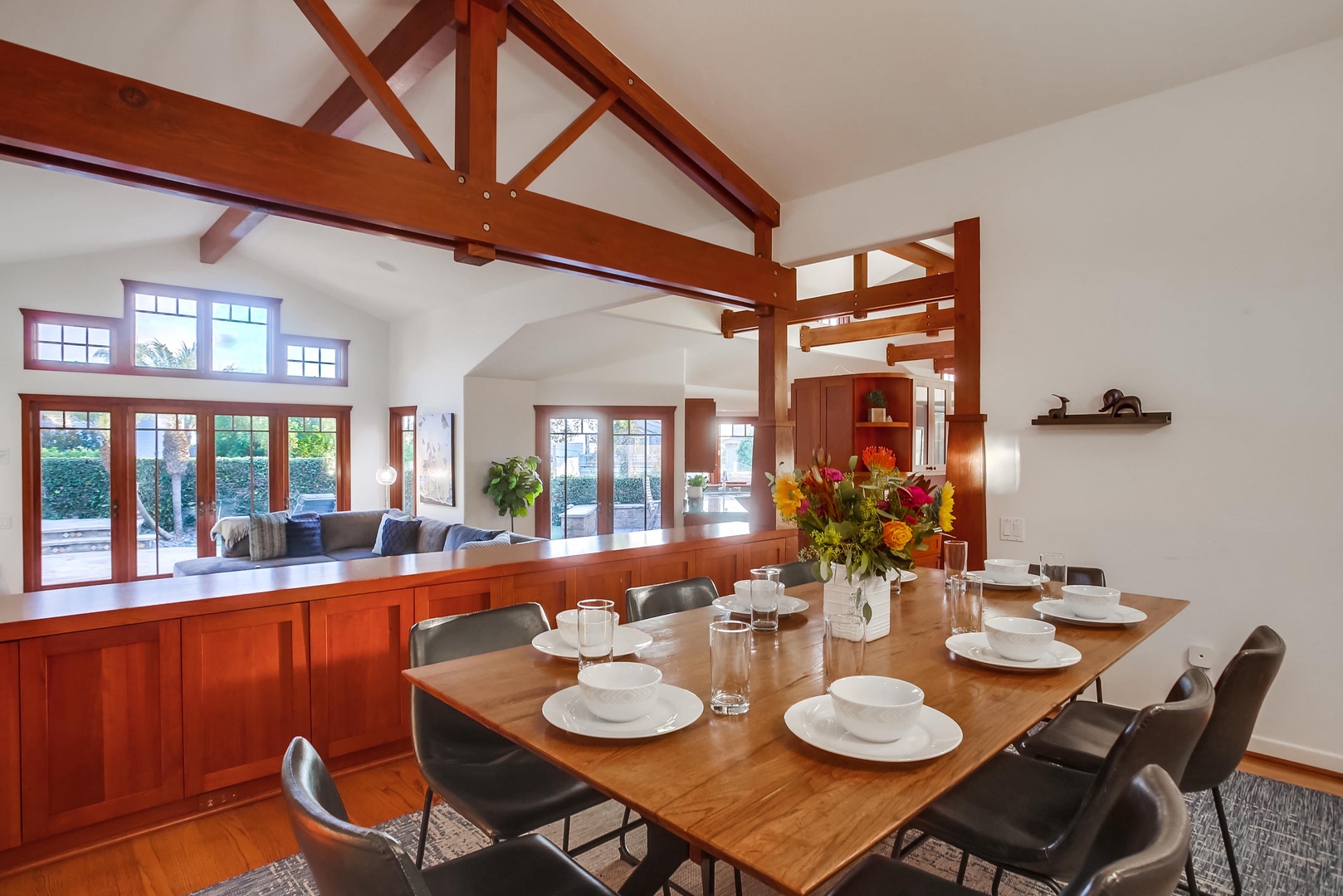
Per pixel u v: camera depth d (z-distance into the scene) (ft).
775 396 14.06
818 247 13.48
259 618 7.91
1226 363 9.18
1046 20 9.00
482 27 9.41
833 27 9.73
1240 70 9.02
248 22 10.59
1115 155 10.02
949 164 11.73
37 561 21.63
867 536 5.75
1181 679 5.09
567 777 5.50
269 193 7.46
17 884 6.53
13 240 18.69
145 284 23.43
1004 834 4.61
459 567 9.38
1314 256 8.57
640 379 27.58
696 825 3.13
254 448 25.93
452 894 4.02
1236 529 9.12
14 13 9.29
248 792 8.01
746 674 4.54
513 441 25.55
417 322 26.89
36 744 6.70
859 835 3.06
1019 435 10.92
